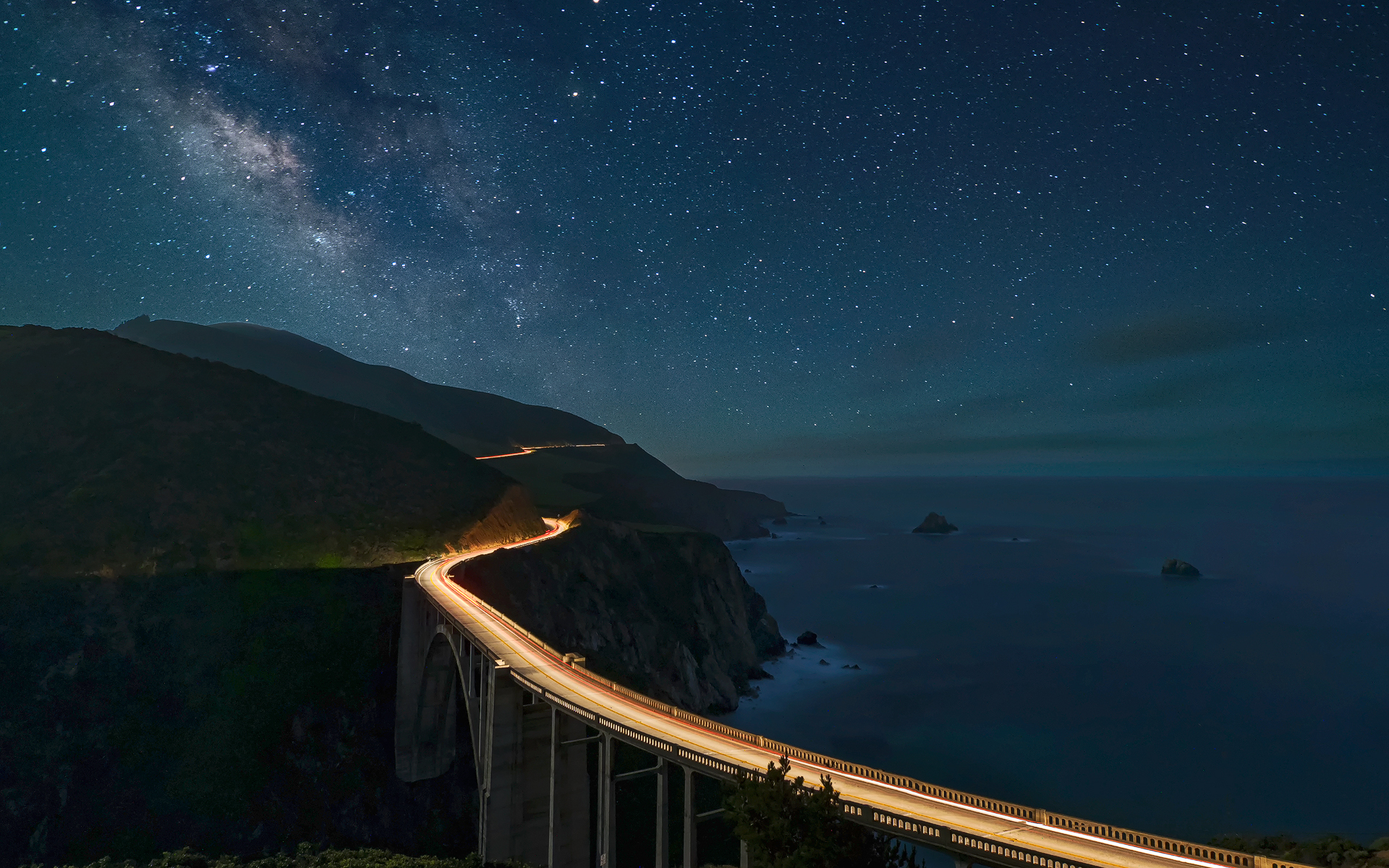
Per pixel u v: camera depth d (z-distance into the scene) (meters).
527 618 93.44
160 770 63.28
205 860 51.19
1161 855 20.75
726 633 131.88
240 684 70.81
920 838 22.59
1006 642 166.00
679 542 139.62
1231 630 181.25
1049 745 106.06
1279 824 85.00
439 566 89.94
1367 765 102.00
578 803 47.22
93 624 70.50
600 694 40.56
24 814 58.31
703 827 69.12
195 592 77.00
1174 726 115.31
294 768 67.25
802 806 22.28
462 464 126.81
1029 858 20.55
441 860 44.75
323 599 80.44
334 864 46.34
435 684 73.25
